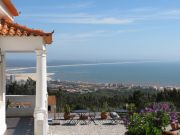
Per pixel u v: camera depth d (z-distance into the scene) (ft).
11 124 48.55
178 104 87.15
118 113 79.00
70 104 87.86
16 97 57.47
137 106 88.02
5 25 41.60
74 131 65.62
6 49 39.73
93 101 105.91
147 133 40.14
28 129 45.42
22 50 40.16
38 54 40.40
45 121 42.65
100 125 71.00
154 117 41.86
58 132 64.54
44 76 42.19
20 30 40.60
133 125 41.29
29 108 55.62
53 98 78.79
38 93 41.37
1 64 44.39
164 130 44.96
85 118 75.00
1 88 44.37
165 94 99.40
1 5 44.93
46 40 42.93
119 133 64.08
